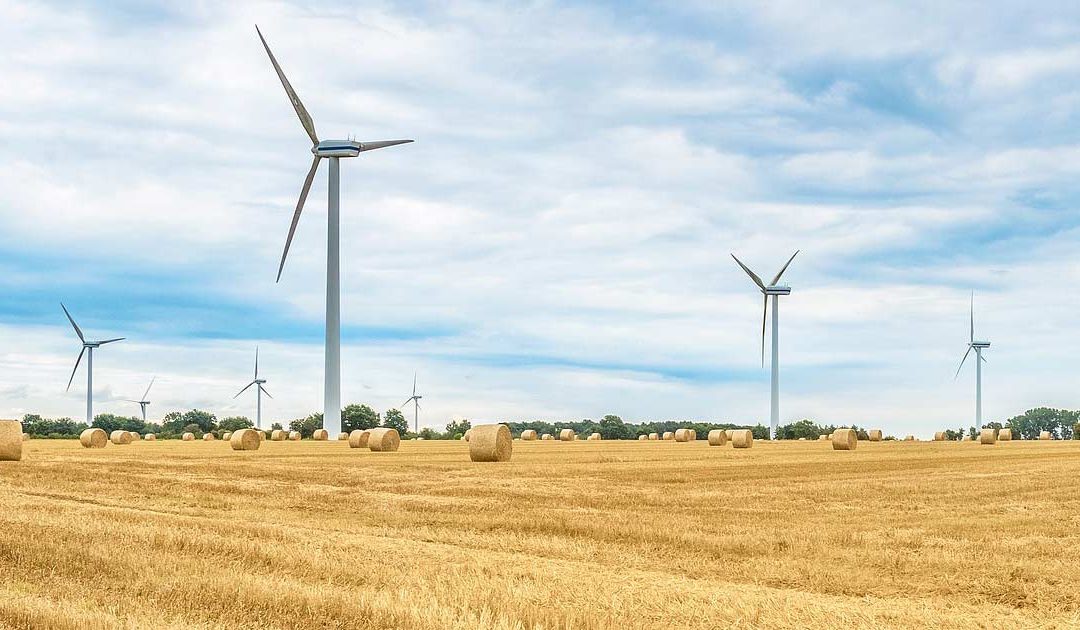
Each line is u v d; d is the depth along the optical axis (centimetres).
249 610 1286
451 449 7156
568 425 17562
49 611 1246
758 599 1362
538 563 1661
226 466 4172
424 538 2041
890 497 2978
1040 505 2734
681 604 1334
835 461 5034
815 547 1931
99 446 7538
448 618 1220
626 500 2866
